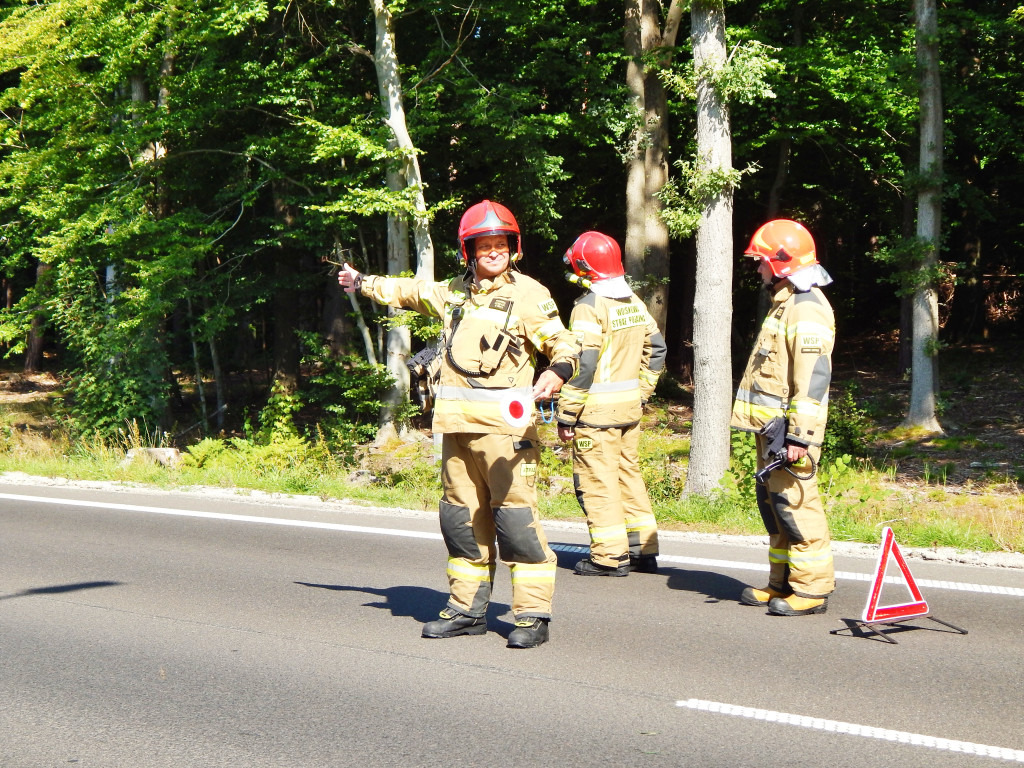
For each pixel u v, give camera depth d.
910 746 3.69
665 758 3.56
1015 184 27.08
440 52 17.33
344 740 3.73
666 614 5.55
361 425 16.75
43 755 3.60
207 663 4.67
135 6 16.19
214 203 18.50
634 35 19.38
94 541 7.69
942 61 20.31
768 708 4.07
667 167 20.28
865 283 30.66
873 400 20.56
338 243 18.05
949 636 5.13
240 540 7.73
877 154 23.34
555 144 22.27
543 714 4.00
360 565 6.85
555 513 9.00
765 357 5.58
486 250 4.89
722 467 9.55
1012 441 15.64
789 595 5.70
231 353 26.52
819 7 21.80
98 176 17.12
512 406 4.83
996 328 29.98
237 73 17.09
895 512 8.96
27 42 16.52
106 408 16.30
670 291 29.77
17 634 5.16
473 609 5.12
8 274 19.97
